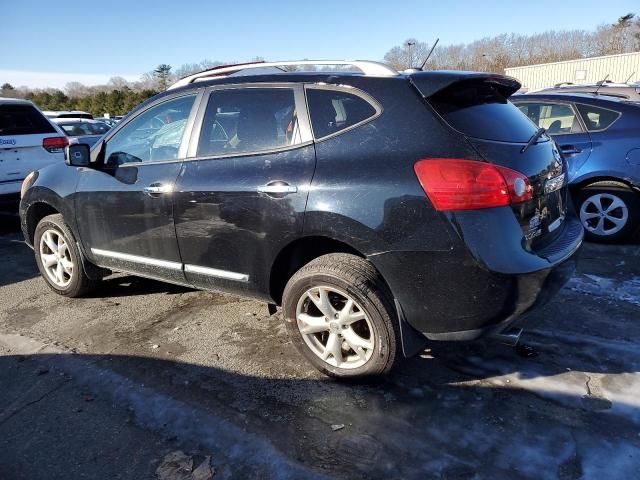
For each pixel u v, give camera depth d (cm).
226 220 309
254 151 305
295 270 312
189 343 350
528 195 258
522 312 256
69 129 1387
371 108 273
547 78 3509
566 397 273
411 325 267
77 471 237
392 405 273
